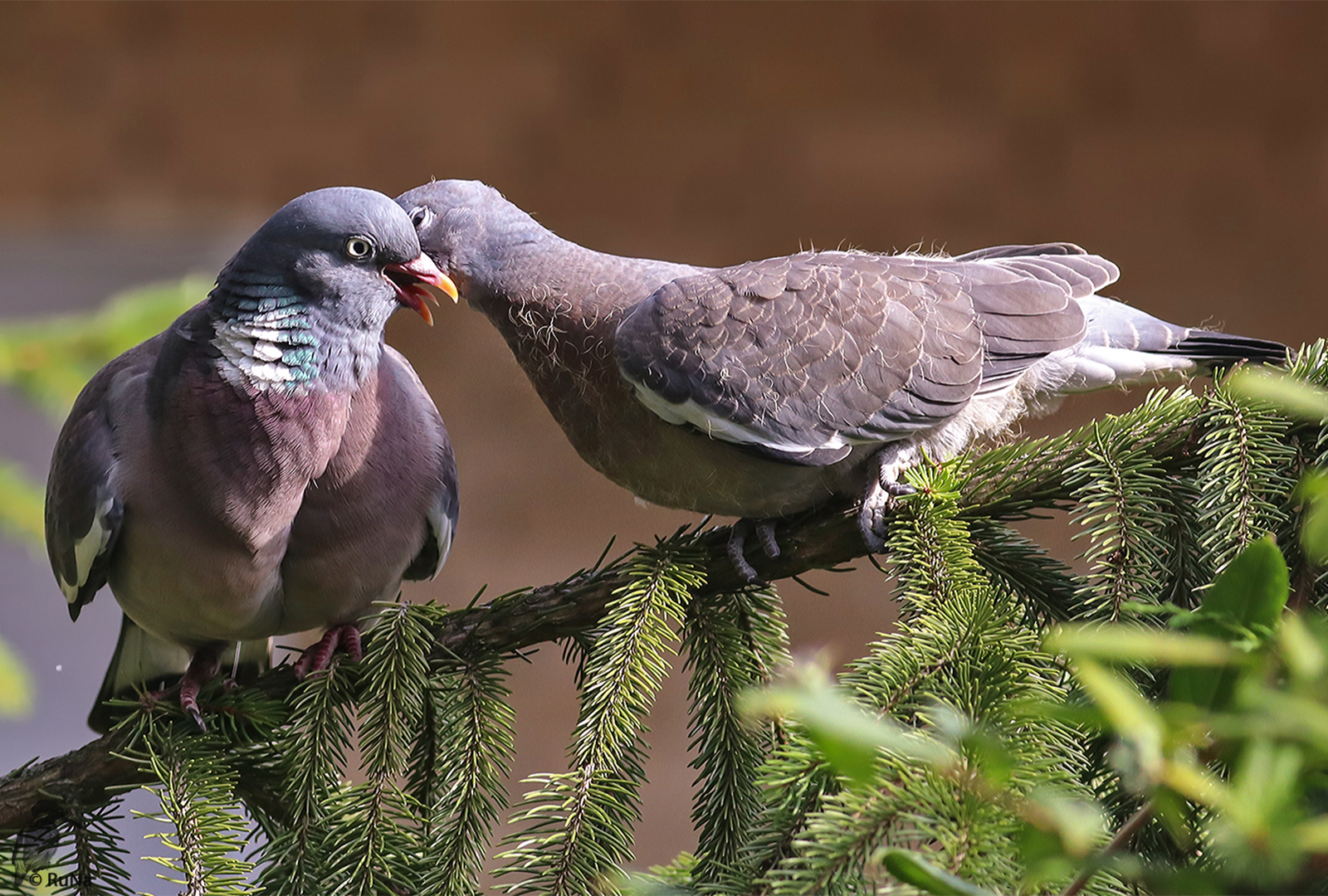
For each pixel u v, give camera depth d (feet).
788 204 32.68
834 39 32.12
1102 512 24.47
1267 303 31.83
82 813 24.56
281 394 24.70
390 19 32.17
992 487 24.53
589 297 24.84
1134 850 24.22
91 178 32.19
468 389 35.35
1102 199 32.09
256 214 32.58
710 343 24.73
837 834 24.07
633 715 24.48
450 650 24.58
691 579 24.58
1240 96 31.63
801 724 24.16
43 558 31.94
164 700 24.66
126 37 31.83
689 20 32.30
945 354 24.79
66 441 24.81
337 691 24.63
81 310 31.99
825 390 24.73
